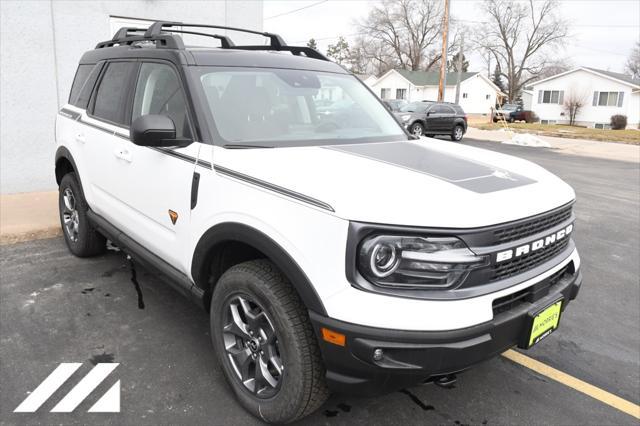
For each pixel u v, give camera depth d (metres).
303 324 2.30
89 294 4.02
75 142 4.27
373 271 2.06
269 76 3.31
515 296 2.33
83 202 4.37
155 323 3.60
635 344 3.69
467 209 2.14
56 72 6.98
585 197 9.48
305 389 2.32
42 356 3.13
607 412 2.86
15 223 5.50
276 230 2.28
